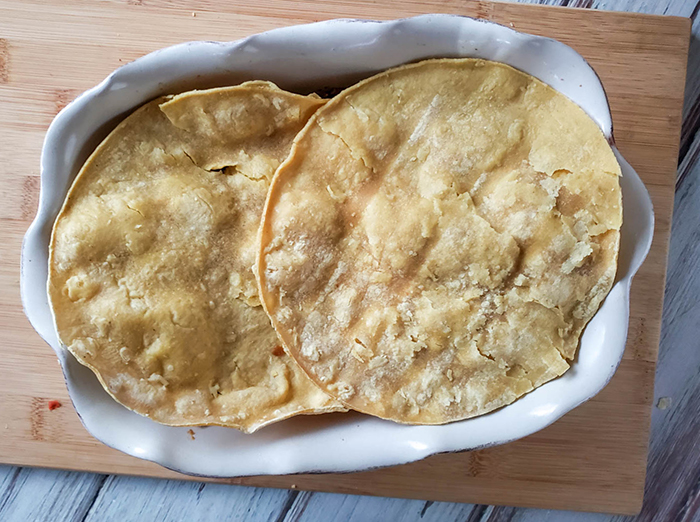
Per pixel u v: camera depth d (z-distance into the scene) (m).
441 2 0.28
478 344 0.25
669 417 0.32
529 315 0.25
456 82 0.24
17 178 0.29
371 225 0.24
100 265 0.24
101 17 0.28
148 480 0.31
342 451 0.26
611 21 0.29
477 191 0.24
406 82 0.24
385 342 0.25
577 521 0.32
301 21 0.28
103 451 0.30
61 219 0.24
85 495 0.31
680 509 0.32
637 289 0.30
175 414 0.25
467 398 0.26
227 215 0.25
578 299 0.25
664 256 0.30
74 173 0.24
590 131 0.24
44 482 0.31
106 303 0.24
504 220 0.24
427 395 0.26
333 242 0.24
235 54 0.23
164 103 0.24
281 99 0.24
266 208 0.24
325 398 0.26
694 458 0.32
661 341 0.32
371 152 0.24
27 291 0.24
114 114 0.24
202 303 0.25
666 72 0.29
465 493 0.31
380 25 0.23
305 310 0.25
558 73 0.24
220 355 0.26
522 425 0.25
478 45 0.24
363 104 0.24
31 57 0.28
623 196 0.25
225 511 0.31
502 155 0.24
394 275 0.25
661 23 0.29
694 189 0.32
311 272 0.24
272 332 0.26
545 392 0.26
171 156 0.25
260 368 0.26
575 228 0.24
